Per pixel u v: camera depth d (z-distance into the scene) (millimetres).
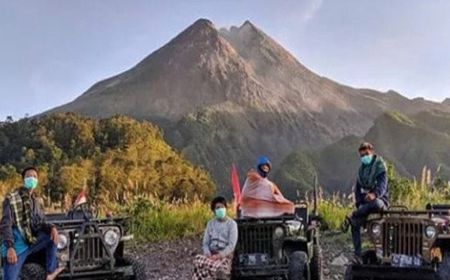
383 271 8547
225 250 8648
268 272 8922
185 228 17656
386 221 8734
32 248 8375
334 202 17391
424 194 17625
